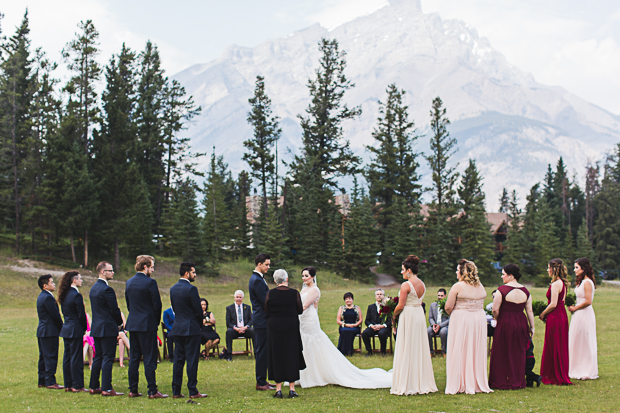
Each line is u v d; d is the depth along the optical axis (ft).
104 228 137.59
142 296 27.43
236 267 172.24
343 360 31.78
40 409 24.50
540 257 208.13
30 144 143.84
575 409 22.99
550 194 330.13
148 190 184.14
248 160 199.62
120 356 38.96
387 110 220.23
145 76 212.02
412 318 27.53
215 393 28.22
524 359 27.61
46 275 30.76
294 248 194.70
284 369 26.94
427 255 189.67
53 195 132.77
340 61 224.94
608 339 47.62
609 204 273.75
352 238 183.83
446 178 210.18
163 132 204.33
